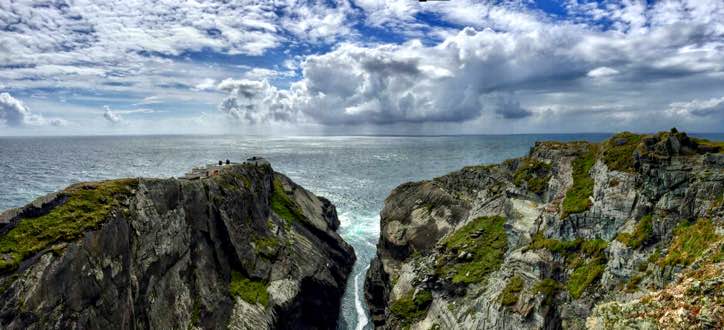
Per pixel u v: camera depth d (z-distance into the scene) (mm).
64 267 28406
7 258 26266
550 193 50125
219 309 45844
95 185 37500
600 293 34219
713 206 30688
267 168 87125
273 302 51656
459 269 48875
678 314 22297
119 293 32969
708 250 27109
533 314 35844
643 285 30984
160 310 38469
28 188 125750
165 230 42344
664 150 36281
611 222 37594
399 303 50188
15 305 24844
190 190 50031
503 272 42406
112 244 33594
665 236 32719
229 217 56000
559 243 39812
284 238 67500
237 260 53469
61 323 27109
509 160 72688
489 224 55156
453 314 43719
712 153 33375
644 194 35812
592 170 44750
